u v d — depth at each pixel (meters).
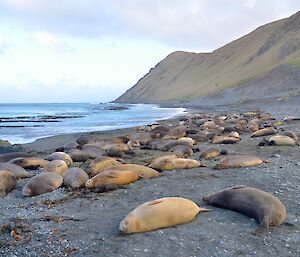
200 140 18.61
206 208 7.29
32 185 9.17
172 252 5.37
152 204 6.41
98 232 6.23
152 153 15.60
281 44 101.50
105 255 5.32
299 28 103.00
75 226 6.58
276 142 15.39
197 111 58.94
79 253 5.42
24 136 25.41
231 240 5.73
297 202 7.48
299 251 5.34
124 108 88.62
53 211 7.62
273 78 74.88
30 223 6.79
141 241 5.78
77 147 15.91
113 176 9.43
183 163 11.45
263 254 5.27
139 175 10.18
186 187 9.07
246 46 129.00
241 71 103.44
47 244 5.78
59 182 9.69
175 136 19.98
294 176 9.67
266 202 6.49
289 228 6.18
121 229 6.09
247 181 9.31
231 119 31.50
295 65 73.94
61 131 28.83
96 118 47.16
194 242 5.69
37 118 48.53
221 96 86.00
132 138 19.34
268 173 10.09
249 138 18.73
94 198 8.52
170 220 6.36
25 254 5.43
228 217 6.73
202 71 140.75
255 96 71.12
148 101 145.62
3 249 5.62
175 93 133.38
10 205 8.27
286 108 44.69
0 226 6.58
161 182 9.74
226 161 11.27
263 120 29.42
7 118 48.50
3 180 9.30
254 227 6.21
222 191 7.39
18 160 12.37
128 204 7.89
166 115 51.47
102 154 14.73
